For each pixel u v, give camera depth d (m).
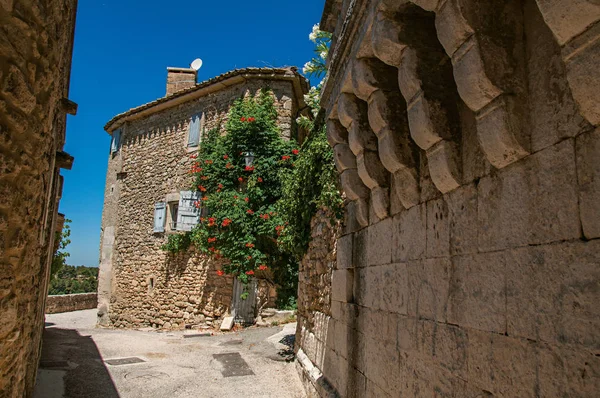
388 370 2.86
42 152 2.69
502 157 1.68
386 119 2.64
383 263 3.09
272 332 9.64
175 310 11.98
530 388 1.49
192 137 12.73
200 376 6.16
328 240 4.95
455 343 2.02
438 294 2.23
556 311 1.40
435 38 2.27
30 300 2.95
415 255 2.54
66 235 9.30
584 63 1.23
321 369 4.87
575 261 1.34
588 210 1.31
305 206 5.84
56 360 6.56
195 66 15.17
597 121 1.28
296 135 12.06
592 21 1.20
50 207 4.75
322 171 5.09
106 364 6.64
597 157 1.30
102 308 14.39
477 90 1.67
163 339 9.30
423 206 2.47
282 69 11.33
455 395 2.00
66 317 16.58
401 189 2.65
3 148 2.10
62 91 4.55
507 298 1.66
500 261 1.72
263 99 11.44
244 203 10.46
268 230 10.22
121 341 8.77
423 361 2.35
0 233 2.15
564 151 1.43
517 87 1.63
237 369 6.56
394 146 2.58
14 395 2.61
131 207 14.33
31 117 2.42
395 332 2.78
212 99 12.50
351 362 3.72
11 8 2.07
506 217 1.70
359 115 3.20
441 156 2.10
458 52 1.75
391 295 2.89
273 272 10.88
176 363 6.94
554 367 1.39
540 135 1.55
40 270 3.72
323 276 5.11
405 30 2.25
